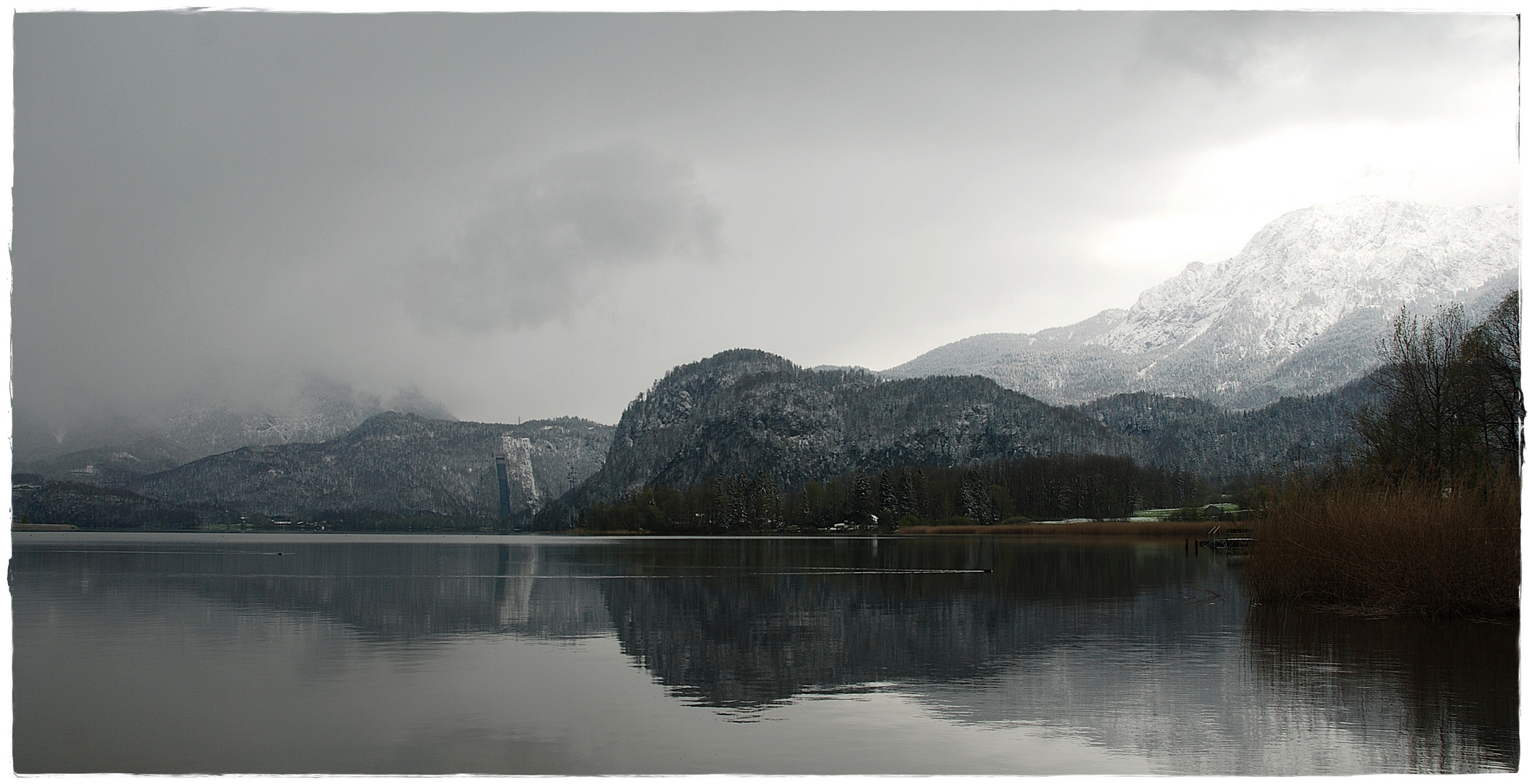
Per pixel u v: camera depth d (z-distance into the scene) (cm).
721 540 16362
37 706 1941
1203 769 1505
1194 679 2114
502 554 9781
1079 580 5025
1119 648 2559
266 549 11531
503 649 2650
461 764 1555
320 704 1955
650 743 1664
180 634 2966
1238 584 4644
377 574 5878
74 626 3150
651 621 3275
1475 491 3006
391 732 1745
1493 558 2864
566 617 3406
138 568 6512
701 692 2056
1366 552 3127
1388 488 3328
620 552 10512
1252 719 1775
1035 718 1803
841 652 2566
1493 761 1527
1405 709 1834
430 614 3519
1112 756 1570
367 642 2802
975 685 2092
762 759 1569
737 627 3094
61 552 9681
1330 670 2191
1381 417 4597
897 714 1850
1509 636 2616
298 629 3094
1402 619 2959
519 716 1853
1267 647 2508
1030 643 2677
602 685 2141
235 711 1897
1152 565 6316
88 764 1566
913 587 4691
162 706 1941
